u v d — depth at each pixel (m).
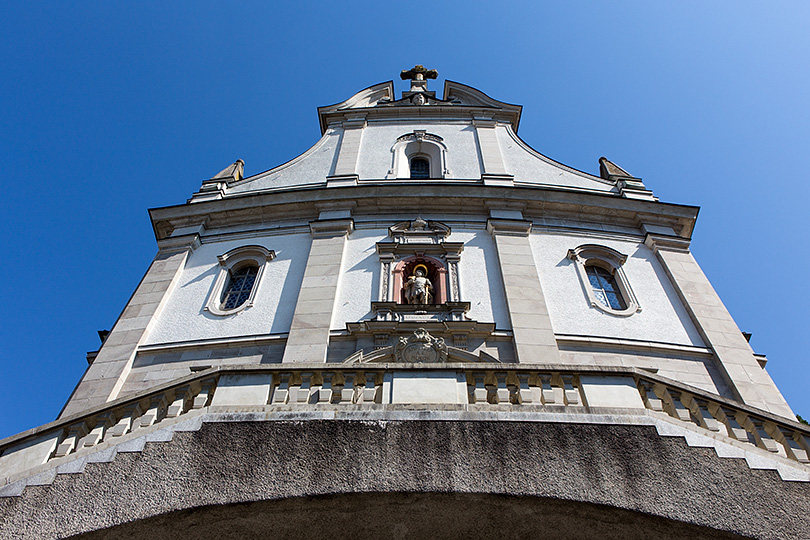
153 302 16.41
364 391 8.85
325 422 8.23
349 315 15.35
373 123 23.83
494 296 15.87
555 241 17.98
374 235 18.00
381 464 7.79
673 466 7.96
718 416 9.06
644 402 9.13
